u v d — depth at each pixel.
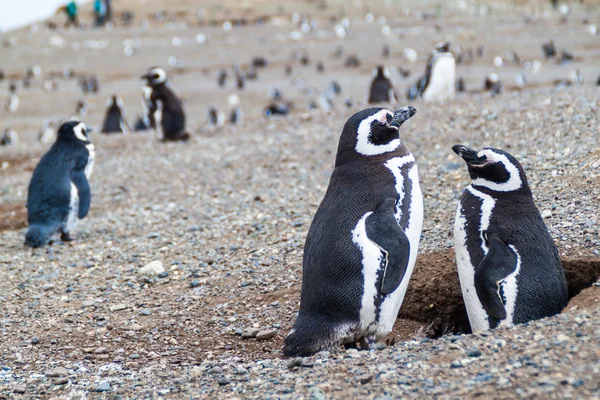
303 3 195.88
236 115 59.03
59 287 15.70
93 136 37.34
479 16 157.00
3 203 25.17
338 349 10.17
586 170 15.87
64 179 19.23
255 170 24.22
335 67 98.00
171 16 180.88
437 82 36.19
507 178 10.73
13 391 10.33
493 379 7.86
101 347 12.27
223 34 139.62
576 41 107.06
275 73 96.00
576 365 7.77
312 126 29.28
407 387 8.14
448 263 13.23
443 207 16.34
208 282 14.91
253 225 18.09
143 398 9.48
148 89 32.38
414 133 23.56
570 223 13.23
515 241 10.38
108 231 19.88
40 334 13.05
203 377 10.00
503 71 82.56
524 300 10.09
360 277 9.93
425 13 160.88
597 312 9.38
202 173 25.03
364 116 10.76
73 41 132.75
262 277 14.65
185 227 19.14
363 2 193.50
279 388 8.84
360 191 10.38
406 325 12.96
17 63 109.00
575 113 21.45
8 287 15.91
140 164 27.58
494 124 22.47
